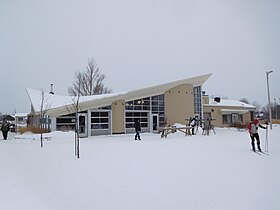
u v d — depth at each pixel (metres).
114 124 23.44
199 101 29.05
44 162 8.84
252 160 9.03
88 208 4.96
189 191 5.82
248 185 6.20
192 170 7.61
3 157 9.82
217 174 7.17
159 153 10.50
